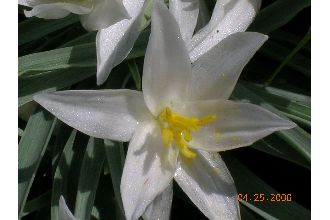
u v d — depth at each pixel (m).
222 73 0.10
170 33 0.10
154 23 0.09
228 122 0.10
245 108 0.10
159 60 0.10
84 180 0.11
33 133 0.11
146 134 0.10
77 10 0.11
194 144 0.10
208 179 0.10
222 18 0.11
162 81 0.10
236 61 0.10
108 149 0.11
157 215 0.10
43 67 0.11
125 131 0.10
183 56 0.10
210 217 0.10
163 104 0.10
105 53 0.11
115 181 0.11
